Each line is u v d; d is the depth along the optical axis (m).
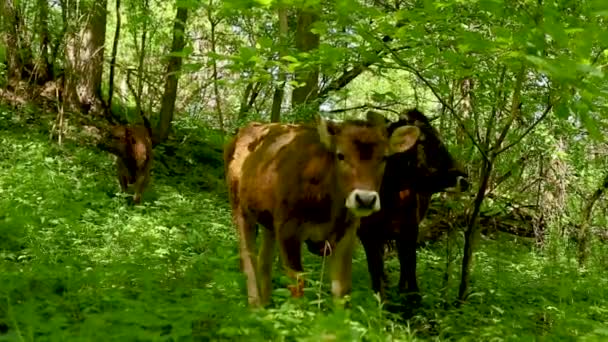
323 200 5.91
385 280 7.90
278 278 7.61
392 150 5.82
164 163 17.58
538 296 8.13
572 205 12.71
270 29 17.56
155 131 18.83
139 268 7.35
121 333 4.66
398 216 7.52
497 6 4.76
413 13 5.35
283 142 6.35
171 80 18.86
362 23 5.50
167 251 8.84
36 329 4.75
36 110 17.50
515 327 6.27
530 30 4.75
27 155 14.10
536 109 7.77
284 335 4.91
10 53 18.27
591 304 8.36
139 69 18.67
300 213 6.00
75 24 17.73
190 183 16.47
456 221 8.78
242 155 6.98
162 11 20.41
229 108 23.14
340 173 5.72
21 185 11.93
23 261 7.87
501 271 9.71
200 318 5.07
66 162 14.66
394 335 5.50
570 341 5.94
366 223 7.44
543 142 10.02
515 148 9.70
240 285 6.66
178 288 6.58
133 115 21.56
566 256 11.55
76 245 9.18
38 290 6.13
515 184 11.54
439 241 11.73
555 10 4.75
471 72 6.42
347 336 4.44
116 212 11.84
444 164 7.45
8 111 17.03
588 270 10.89
